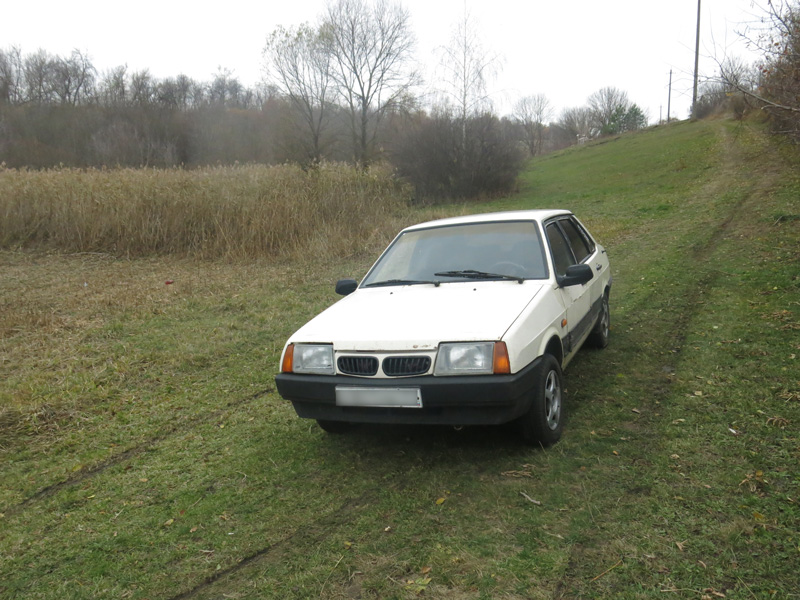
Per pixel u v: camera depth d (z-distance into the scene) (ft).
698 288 25.13
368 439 13.60
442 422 11.12
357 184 50.75
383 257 16.11
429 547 9.24
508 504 10.24
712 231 38.68
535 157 182.50
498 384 10.62
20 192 46.80
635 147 131.23
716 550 8.51
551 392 12.40
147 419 16.07
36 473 13.29
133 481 12.58
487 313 11.85
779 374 14.84
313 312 26.55
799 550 8.30
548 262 14.14
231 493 11.68
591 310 16.84
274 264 38.99
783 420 12.25
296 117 113.19
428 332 11.35
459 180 93.71
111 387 18.49
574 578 8.21
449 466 11.85
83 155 136.87
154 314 27.17
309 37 106.01
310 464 12.62
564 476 11.00
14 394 17.66
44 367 20.59
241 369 19.88
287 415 15.65
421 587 8.30
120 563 9.62
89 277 36.45
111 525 10.86
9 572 9.60
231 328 24.49
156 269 38.86
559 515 9.77
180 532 10.41
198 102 158.10
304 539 9.84
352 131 111.86
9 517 11.48
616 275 30.27
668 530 9.09
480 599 7.97
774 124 29.86
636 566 8.34
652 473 10.83
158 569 9.37
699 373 15.64
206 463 13.16
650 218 49.90
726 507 9.53
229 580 8.93
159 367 20.21
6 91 146.20
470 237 15.46
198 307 28.07
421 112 104.99
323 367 11.87
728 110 137.49
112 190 45.68
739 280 25.27
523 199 83.92
